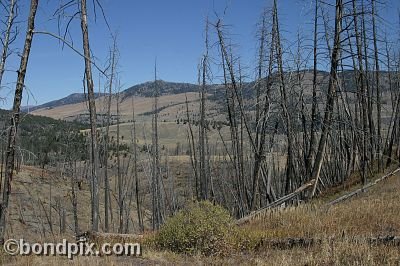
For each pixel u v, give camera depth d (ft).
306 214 49.16
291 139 73.56
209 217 39.27
